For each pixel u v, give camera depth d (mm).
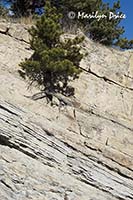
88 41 21547
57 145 11008
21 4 23984
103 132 16312
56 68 17078
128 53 22609
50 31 17828
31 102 14734
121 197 10352
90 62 20328
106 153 13141
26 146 10086
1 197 7789
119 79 20703
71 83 18656
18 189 8336
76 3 23422
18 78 17328
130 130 17625
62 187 9219
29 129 10820
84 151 11617
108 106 19109
